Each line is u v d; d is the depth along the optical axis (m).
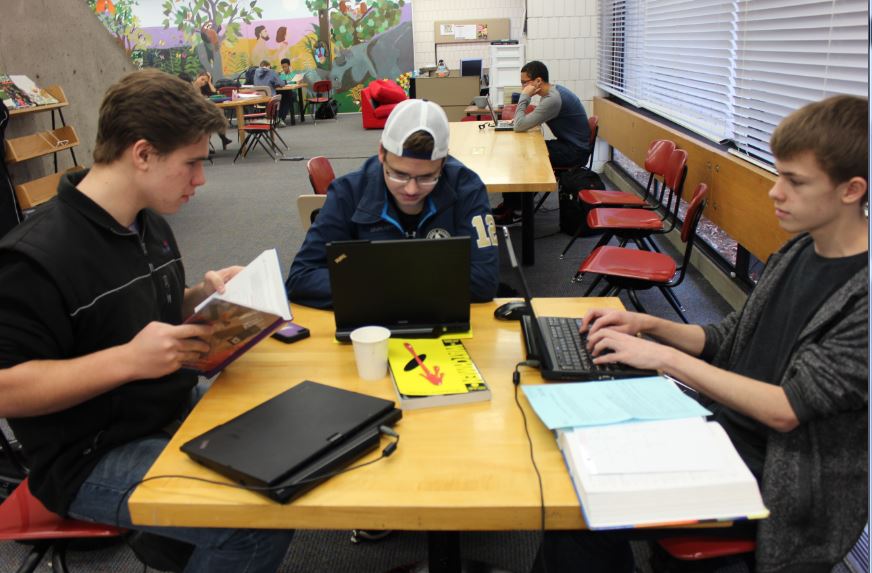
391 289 1.50
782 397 1.13
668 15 4.62
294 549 1.93
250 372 1.42
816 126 1.11
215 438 1.14
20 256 1.21
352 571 1.84
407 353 1.44
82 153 5.59
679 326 1.51
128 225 1.38
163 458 1.14
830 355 1.09
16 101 4.27
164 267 1.51
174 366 1.21
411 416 1.24
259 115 8.85
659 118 4.91
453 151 4.12
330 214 1.85
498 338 1.54
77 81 5.51
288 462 1.05
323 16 12.78
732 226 3.08
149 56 13.10
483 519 0.99
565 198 4.79
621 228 3.43
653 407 1.15
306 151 8.99
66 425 1.30
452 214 1.86
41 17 5.09
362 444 1.11
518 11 12.63
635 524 0.94
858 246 1.17
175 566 1.39
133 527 1.27
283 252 4.67
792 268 1.32
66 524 1.37
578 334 1.48
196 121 1.28
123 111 1.25
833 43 2.37
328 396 1.26
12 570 1.89
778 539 1.15
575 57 6.98
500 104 7.13
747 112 3.15
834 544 1.15
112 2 12.78
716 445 1.04
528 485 1.03
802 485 1.14
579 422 1.10
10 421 1.31
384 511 1.00
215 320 1.19
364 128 10.98
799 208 1.16
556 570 1.33
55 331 1.24
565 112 4.94
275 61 13.12
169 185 1.32
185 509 1.03
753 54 3.09
